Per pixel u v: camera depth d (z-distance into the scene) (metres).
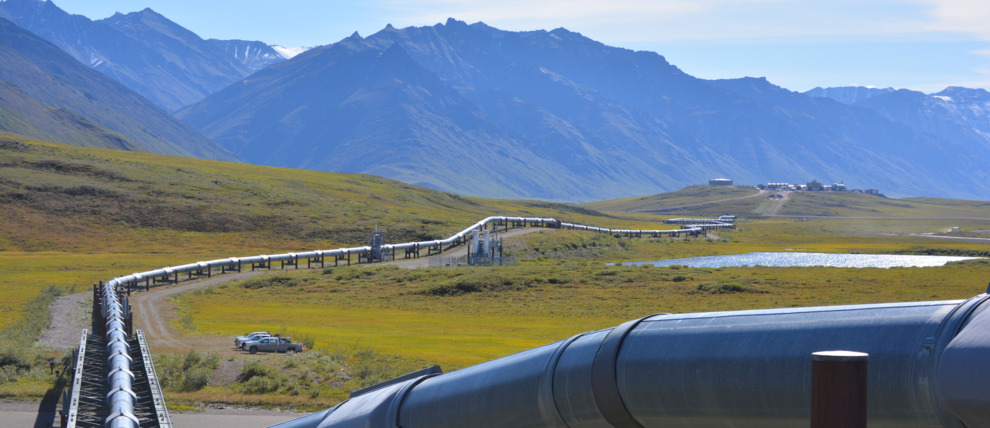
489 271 125.31
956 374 7.89
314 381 47.78
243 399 44.12
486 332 73.56
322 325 79.31
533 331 74.31
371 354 56.75
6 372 47.31
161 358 51.72
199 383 47.28
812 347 9.29
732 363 9.87
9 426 37.47
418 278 121.56
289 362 51.12
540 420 12.28
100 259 153.12
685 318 10.90
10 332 61.72
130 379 33.47
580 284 113.38
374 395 15.85
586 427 11.77
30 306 83.06
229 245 187.38
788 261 188.50
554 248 188.88
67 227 191.50
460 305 98.06
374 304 100.06
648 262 182.75
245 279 125.38
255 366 49.25
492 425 13.12
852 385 7.04
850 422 7.04
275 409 42.84
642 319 11.54
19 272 129.12
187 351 56.84
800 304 93.25
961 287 105.62
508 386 12.77
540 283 113.12
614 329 11.54
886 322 8.97
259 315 87.81
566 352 12.08
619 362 11.06
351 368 51.56
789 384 9.33
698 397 10.20
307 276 125.31
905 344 8.66
